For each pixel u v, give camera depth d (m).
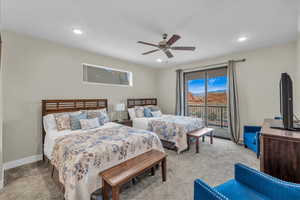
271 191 1.09
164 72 5.71
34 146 2.80
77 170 1.51
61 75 3.22
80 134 2.37
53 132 2.59
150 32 2.62
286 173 1.36
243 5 1.85
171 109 5.49
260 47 3.41
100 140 2.04
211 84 4.61
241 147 3.44
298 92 2.89
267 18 2.16
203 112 4.83
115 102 4.41
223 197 0.92
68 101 3.26
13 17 2.12
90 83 3.79
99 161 1.67
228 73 3.88
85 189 1.49
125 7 1.91
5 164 2.47
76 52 3.50
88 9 1.94
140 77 5.22
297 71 2.94
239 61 3.77
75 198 1.44
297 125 1.78
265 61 3.41
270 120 2.36
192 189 1.87
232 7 1.90
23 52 2.70
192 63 4.84
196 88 4.98
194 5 1.86
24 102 2.71
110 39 2.93
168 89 5.58
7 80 2.53
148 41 3.02
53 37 2.82
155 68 5.81
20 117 2.66
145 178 2.13
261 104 3.48
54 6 1.87
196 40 2.99
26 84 2.73
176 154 3.05
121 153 1.91
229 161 2.69
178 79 5.07
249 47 3.41
